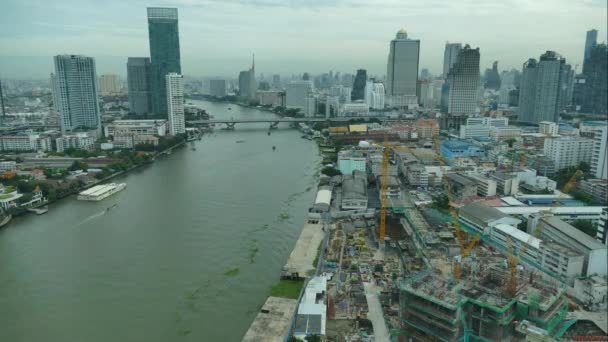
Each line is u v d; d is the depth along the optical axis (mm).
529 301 186250
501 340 181250
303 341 190125
